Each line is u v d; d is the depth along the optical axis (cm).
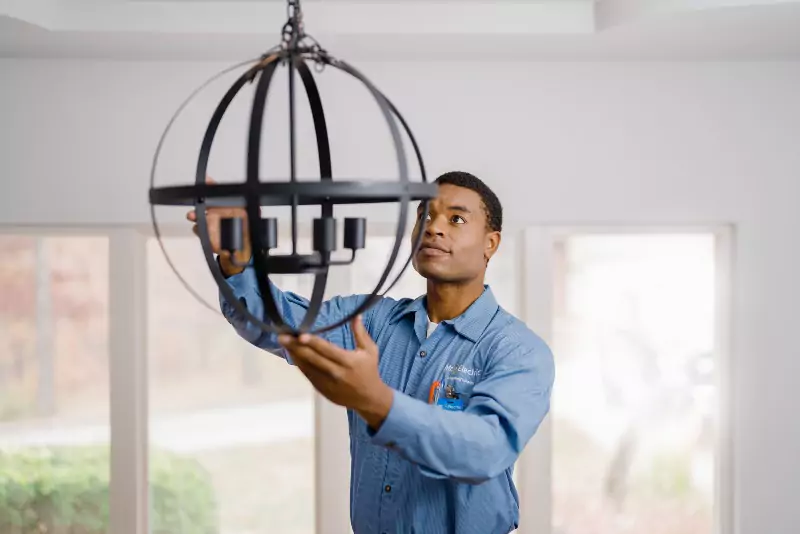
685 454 339
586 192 261
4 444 297
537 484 268
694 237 351
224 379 346
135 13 218
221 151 256
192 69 256
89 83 254
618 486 346
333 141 256
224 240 94
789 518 263
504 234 269
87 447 297
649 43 236
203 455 338
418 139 259
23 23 210
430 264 140
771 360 263
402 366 148
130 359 262
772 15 206
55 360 329
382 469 138
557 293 382
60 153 255
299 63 93
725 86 261
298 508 341
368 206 260
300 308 144
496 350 136
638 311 358
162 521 322
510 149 260
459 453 110
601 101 261
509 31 224
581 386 365
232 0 219
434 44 236
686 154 262
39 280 329
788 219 262
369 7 223
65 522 289
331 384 99
